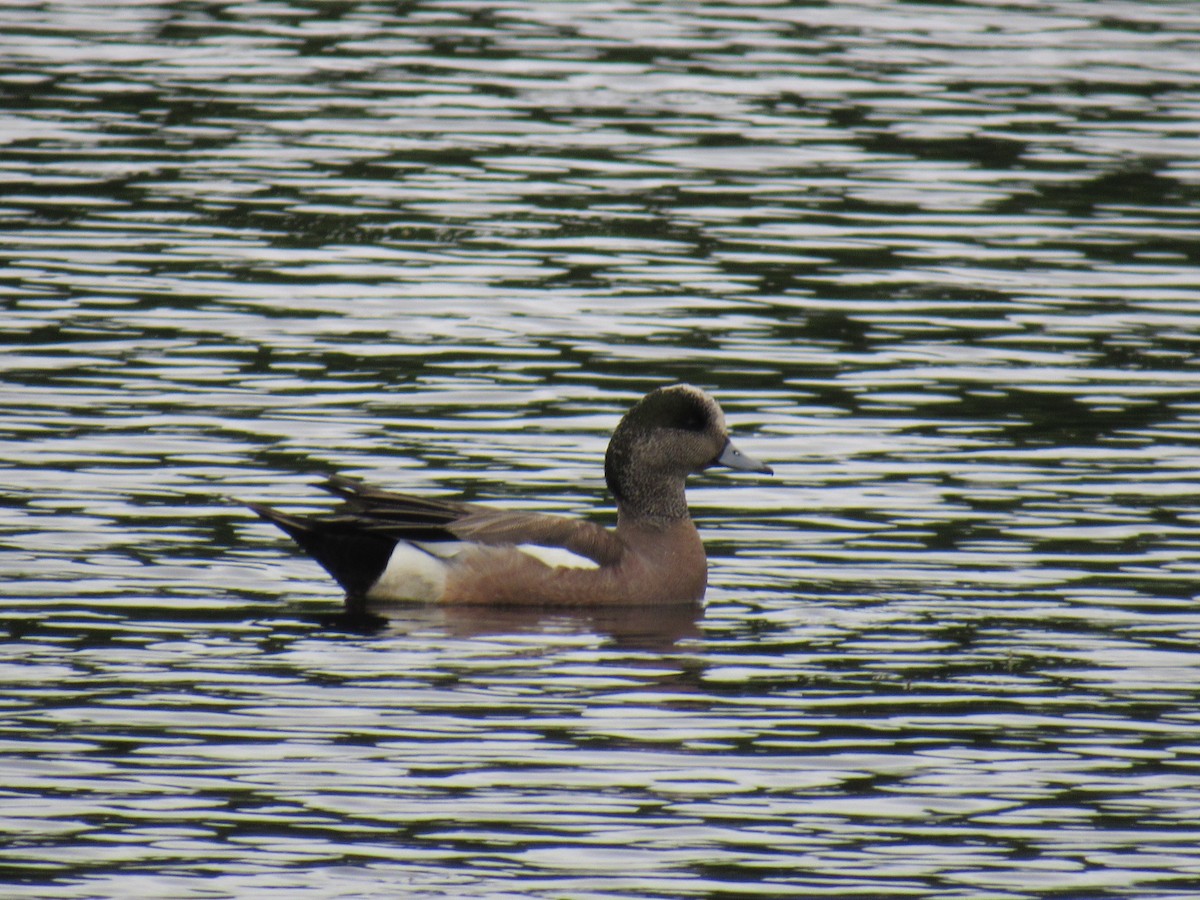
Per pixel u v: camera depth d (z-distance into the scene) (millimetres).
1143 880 9719
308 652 12609
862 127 29406
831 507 15805
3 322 20000
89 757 10820
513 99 30500
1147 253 23922
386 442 16938
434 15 36344
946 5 37938
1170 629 13289
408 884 9492
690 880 9617
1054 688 12234
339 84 31141
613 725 11500
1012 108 30625
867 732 11484
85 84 30594
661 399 14461
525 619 13555
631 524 14375
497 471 16312
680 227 24438
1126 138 29125
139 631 12805
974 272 22969
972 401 18500
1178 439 17531
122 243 23062
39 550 14234
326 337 19938
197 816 10156
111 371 18609
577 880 9586
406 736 11242
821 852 9930
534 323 20641
